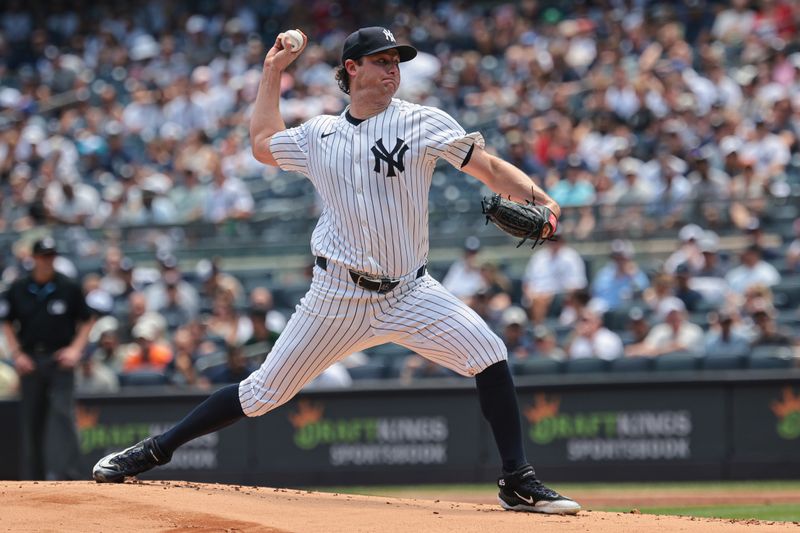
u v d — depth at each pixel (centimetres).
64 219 5231
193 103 6234
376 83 1717
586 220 4766
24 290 3158
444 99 5947
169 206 5306
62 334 3152
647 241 4709
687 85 5525
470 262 4497
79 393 3825
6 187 5788
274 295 4684
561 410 3753
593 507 3084
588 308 4288
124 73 6981
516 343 3994
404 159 1700
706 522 1680
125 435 3809
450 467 3759
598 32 6475
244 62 6738
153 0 7638
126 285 4681
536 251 4838
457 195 5244
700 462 3688
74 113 6350
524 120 5575
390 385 3812
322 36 7431
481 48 6600
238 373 3819
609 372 3850
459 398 3772
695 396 3700
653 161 5000
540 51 6378
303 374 1794
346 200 1717
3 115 6525
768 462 3659
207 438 3834
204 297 4750
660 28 6303
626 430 3722
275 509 1688
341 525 1576
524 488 1744
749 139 5003
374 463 3803
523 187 1714
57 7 7856
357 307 1742
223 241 5072
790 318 4131
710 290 4288
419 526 1573
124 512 1619
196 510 1628
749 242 4381
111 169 5828
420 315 1742
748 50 5966
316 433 3819
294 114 5781
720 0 6612
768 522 1711
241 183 5453
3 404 3616
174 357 4141
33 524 1552
